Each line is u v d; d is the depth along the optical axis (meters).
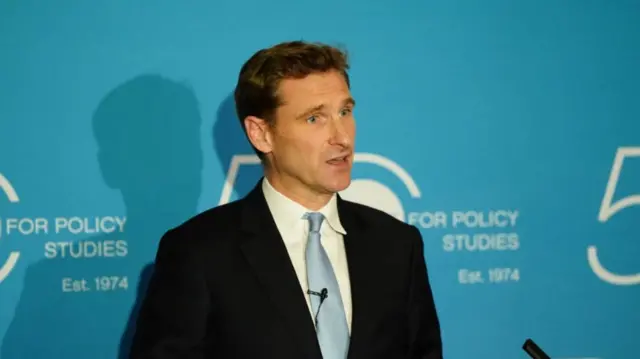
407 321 3.51
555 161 4.79
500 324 4.81
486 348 4.82
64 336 4.56
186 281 3.30
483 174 4.77
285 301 3.24
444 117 4.74
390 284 3.43
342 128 3.26
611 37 4.81
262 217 3.43
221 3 4.60
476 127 4.75
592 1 4.80
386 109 4.71
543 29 4.78
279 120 3.29
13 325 4.52
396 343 3.40
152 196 4.59
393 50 4.70
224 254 3.33
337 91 3.26
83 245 4.55
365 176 4.71
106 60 4.54
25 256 4.52
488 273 4.79
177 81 4.59
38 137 4.50
